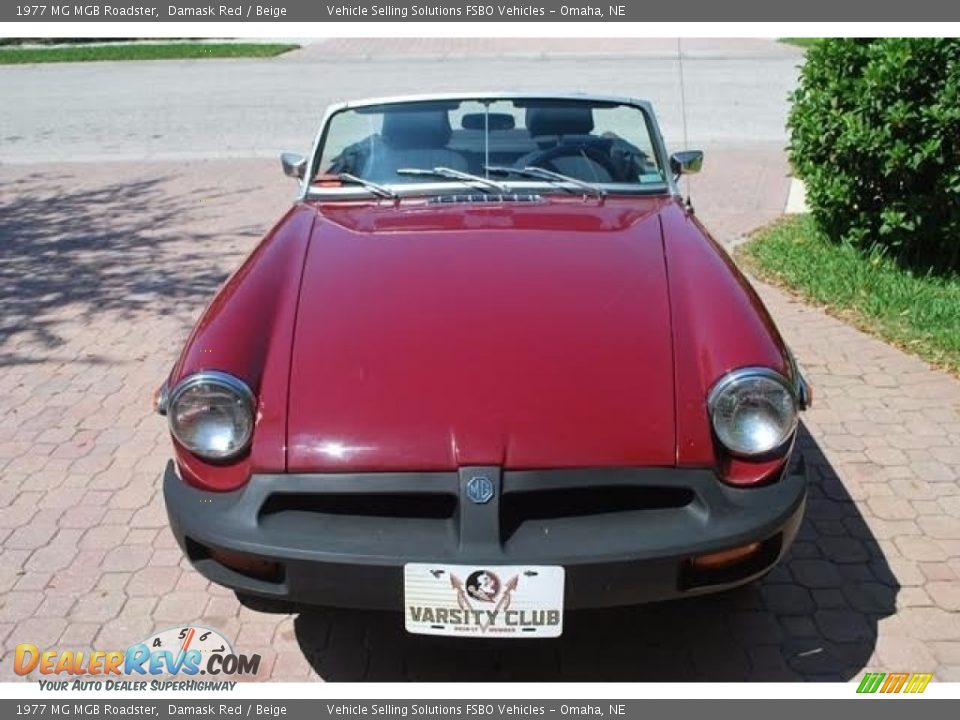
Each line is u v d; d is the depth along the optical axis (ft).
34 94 48.85
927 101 18.19
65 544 11.16
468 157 12.58
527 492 7.80
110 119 41.88
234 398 8.14
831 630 9.64
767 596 10.16
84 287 20.54
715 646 9.50
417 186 12.33
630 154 12.84
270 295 9.36
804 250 21.36
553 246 10.32
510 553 7.55
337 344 8.67
